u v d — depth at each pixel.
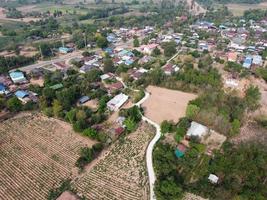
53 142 94.38
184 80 132.38
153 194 72.31
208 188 72.31
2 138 97.12
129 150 89.81
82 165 82.75
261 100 120.25
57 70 151.50
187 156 83.94
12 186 76.19
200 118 102.31
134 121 101.50
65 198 71.50
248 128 101.94
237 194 69.88
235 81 134.75
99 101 116.62
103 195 73.00
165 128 95.38
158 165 79.38
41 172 81.12
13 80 139.38
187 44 196.62
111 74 146.25
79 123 97.00
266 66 150.25
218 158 83.00
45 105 112.69
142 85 134.25
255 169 76.94
